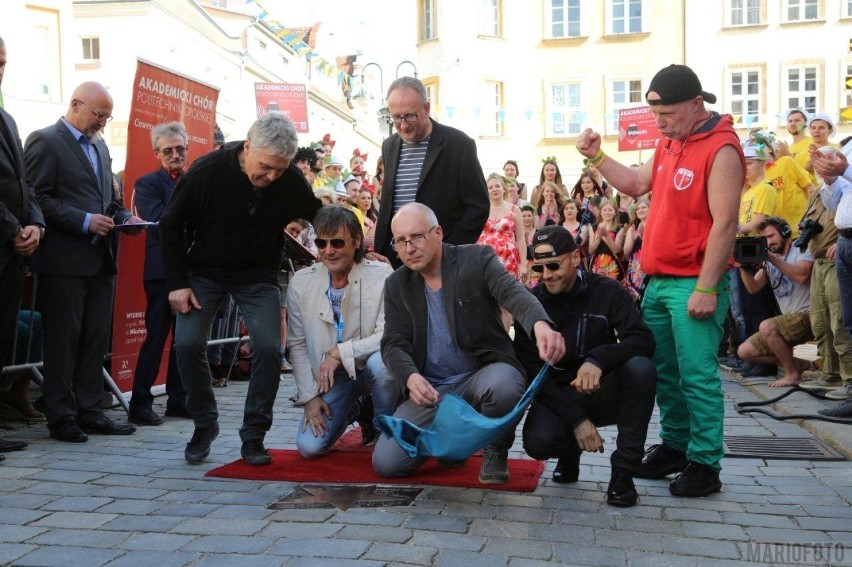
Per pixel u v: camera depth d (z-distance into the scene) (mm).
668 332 4473
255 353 4824
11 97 21766
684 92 4164
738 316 8789
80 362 5719
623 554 3391
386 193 5371
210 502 4059
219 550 3393
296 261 5984
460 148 5254
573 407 4137
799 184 8852
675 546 3490
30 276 6234
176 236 4805
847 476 4680
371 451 5219
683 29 31844
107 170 5859
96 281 5719
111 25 27719
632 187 4695
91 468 4730
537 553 3385
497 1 33094
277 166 4488
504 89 33156
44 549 3406
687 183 4223
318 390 4938
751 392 7562
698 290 4145
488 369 4293
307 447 4922
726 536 3625
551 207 12156
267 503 4043
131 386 6914
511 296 4156
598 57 32562
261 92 11023
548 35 32812
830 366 7332
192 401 4910
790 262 7754
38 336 6250
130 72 27828
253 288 4898
